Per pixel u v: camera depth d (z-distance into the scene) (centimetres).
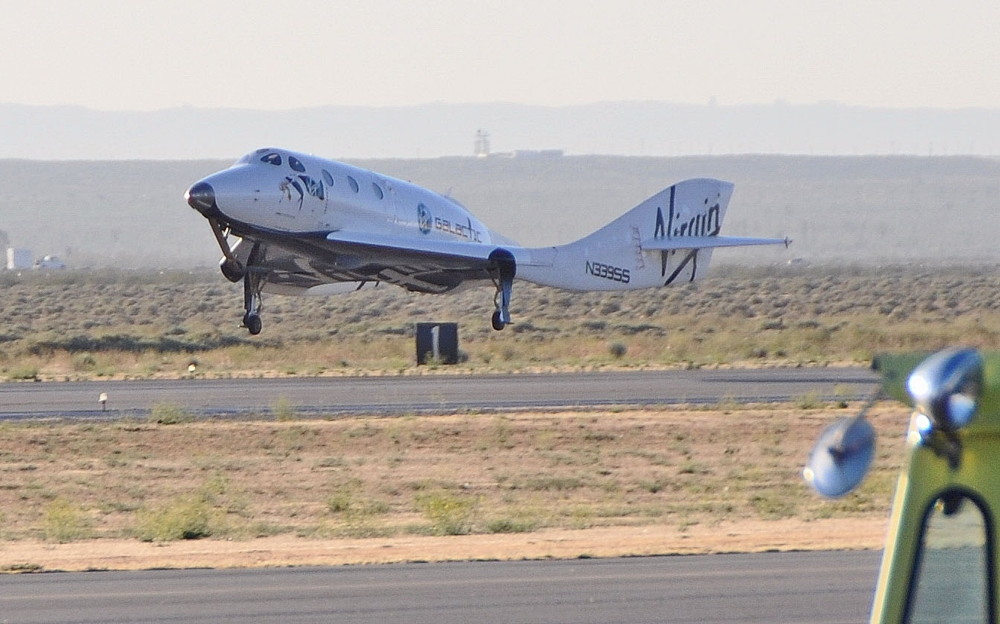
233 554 7000
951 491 2131
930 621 2123
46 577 6219
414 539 7781
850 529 7931
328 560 6681
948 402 1972
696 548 6962
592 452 12106
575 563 6481
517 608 5397
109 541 7969
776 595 5616
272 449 12031
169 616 5291
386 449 12081
